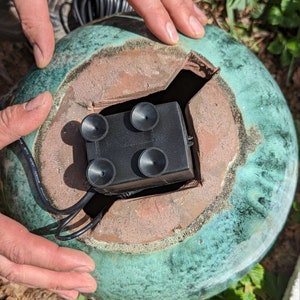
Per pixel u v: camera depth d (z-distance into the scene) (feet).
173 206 0.82
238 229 0.84
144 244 0.83
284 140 0.88
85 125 0.80
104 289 0.88
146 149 0.77
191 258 0.83
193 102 0.84
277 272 1.31
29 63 1.41
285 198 0.89
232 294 1.25
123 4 1.17
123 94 0.85
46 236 0.86
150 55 0.86
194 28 0.88
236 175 0.83
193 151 0.83
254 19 1.39
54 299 1.30
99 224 0.83
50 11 1.24
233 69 0.87
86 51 0.88
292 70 1.38
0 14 1.29
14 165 0.87
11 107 0.85
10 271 0.93
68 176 0.84
